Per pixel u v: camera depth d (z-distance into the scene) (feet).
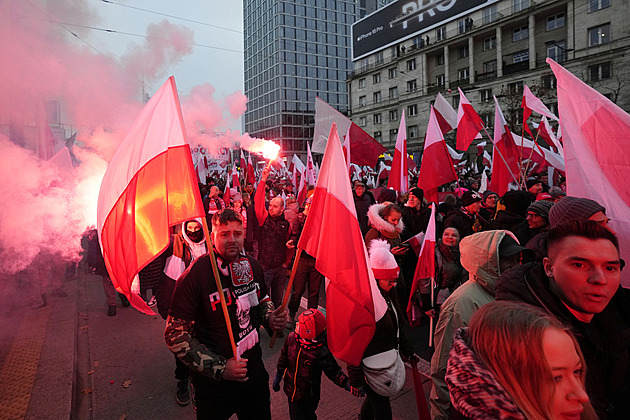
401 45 162.61
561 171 28.35
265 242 17.53
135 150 7.77
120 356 14.64
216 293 7.20
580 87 9.11
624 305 5.52
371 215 14.75
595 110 8.83
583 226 4.75
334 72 289.33
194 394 7.56
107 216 7.93
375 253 8.87
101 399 11.81
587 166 8.82
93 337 16.40
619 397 4.48
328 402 11.53
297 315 18.48
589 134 8.89
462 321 7.18
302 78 275.59
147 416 10.97
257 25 293.64
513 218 14.12
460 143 23.67
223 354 7.15
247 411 7.95
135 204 7.54
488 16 131.44
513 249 7.11
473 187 38.81
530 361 2.93
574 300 4.76
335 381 8.65
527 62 120.06
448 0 141.18
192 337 6.95
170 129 7.54
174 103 7.61
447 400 7.44
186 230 12.11
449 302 7.58
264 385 7.96
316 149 24.41
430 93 150.51
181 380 11.46
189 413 11.10
